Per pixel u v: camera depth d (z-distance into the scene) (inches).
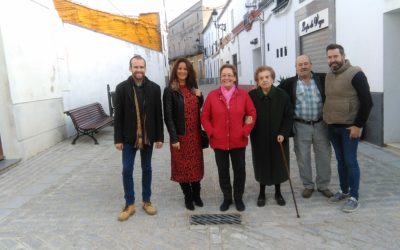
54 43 388.8
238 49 976.9
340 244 152.6
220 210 190.4
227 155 186.5
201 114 185.8
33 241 164.6
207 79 1814.7
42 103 348.8
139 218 184.7
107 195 220.1
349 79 175.3
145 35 760.3
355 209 181.5
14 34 305.9
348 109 177.6
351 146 180.2
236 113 179.5
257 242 157.0
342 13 350.9
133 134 179.9
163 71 964.6
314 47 430.6
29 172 275.0
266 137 186.2
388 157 265.6
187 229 171.0
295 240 157.3
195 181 189.2
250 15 769.6
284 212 185.3
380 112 293.1
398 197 196.1
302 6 457.7
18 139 301.3
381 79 291.7
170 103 182.5
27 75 322.7
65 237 167.3
